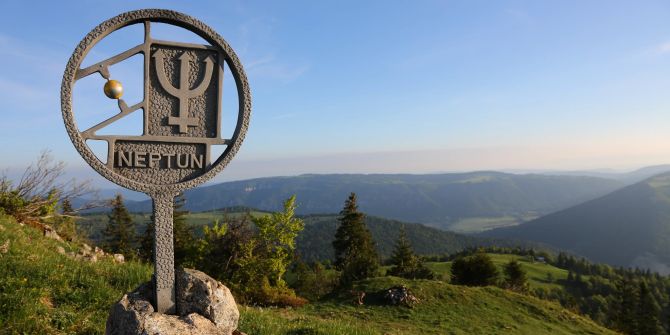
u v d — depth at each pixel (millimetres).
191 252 25328
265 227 26109
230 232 25500
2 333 5570
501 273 82688
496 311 24438
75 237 14695
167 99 4430
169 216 4426
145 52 4316
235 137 4621
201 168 4562
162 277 4332
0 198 12422
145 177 4359
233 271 24828
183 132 4465
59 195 14648
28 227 11703
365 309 22234
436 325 20562
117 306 4160
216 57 4590
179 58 4438
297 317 13594
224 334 4254
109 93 4160
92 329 6305
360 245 51125
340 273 46469
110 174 4191
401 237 56625
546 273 99062
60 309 6715
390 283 26125
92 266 9312
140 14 4223
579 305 76000
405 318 21188
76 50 4012
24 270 7570
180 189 4445
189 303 4332
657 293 92562
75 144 4043
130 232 43938
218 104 4578
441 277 67562
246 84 4621
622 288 64500
